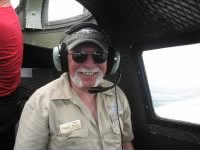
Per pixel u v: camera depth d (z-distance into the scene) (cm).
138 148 89
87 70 64
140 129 86
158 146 83
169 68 72
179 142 76
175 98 74
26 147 64
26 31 121
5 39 76
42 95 66
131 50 78
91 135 66
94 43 62
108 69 68
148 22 67
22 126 66
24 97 109
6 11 79
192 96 70
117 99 74
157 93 78
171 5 58
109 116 70
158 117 80
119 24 75
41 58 122
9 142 87
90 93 69
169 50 70
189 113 71
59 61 67
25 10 120
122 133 75
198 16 57
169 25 64
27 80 115
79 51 63
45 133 65
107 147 67
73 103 66
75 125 65
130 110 83
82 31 63
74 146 65
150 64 76
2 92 79
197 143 71
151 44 72
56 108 65
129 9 67
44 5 122
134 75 80
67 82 68
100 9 75
